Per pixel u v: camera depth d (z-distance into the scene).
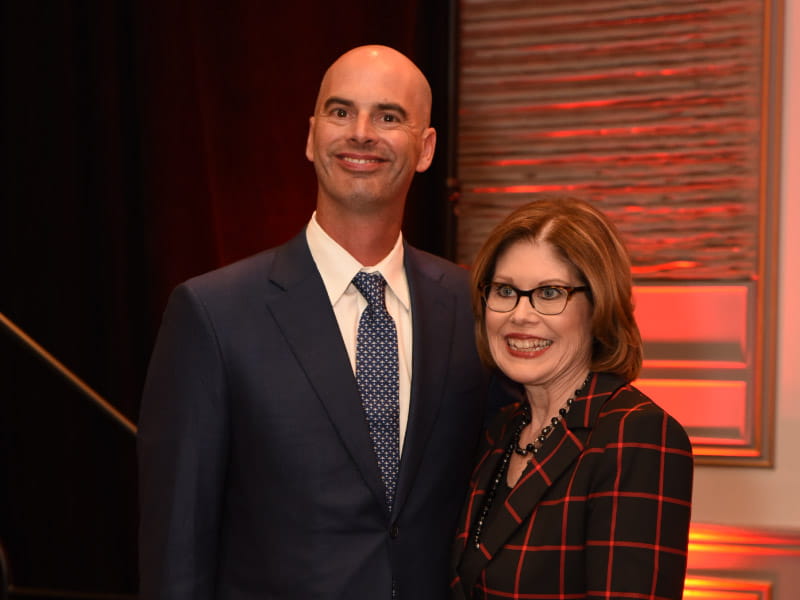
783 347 2.79
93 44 3.21
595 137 2.92
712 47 2.83
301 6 3.09
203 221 3.17
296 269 1.73
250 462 1.62
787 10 2.77
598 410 1.46
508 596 1.41
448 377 1.74
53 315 3.32
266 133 3.15
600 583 1.33
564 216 1.49
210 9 3.14
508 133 2.98
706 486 2.83
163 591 1.57
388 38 3.04
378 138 1.66
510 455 1.58
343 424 1.62
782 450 2.79
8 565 3.33
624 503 1.35
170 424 1.61
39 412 3.39
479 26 2.99
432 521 1.67
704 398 2.84
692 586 2.81
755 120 2.81
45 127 3.29
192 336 1.63
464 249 3.03
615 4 2.89
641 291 2.89
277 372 1.63
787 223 2.78
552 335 1.48
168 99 3.16
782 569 2.77
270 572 1.60
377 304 1.72
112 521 3.39
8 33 3.28
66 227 3.30
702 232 2.85
